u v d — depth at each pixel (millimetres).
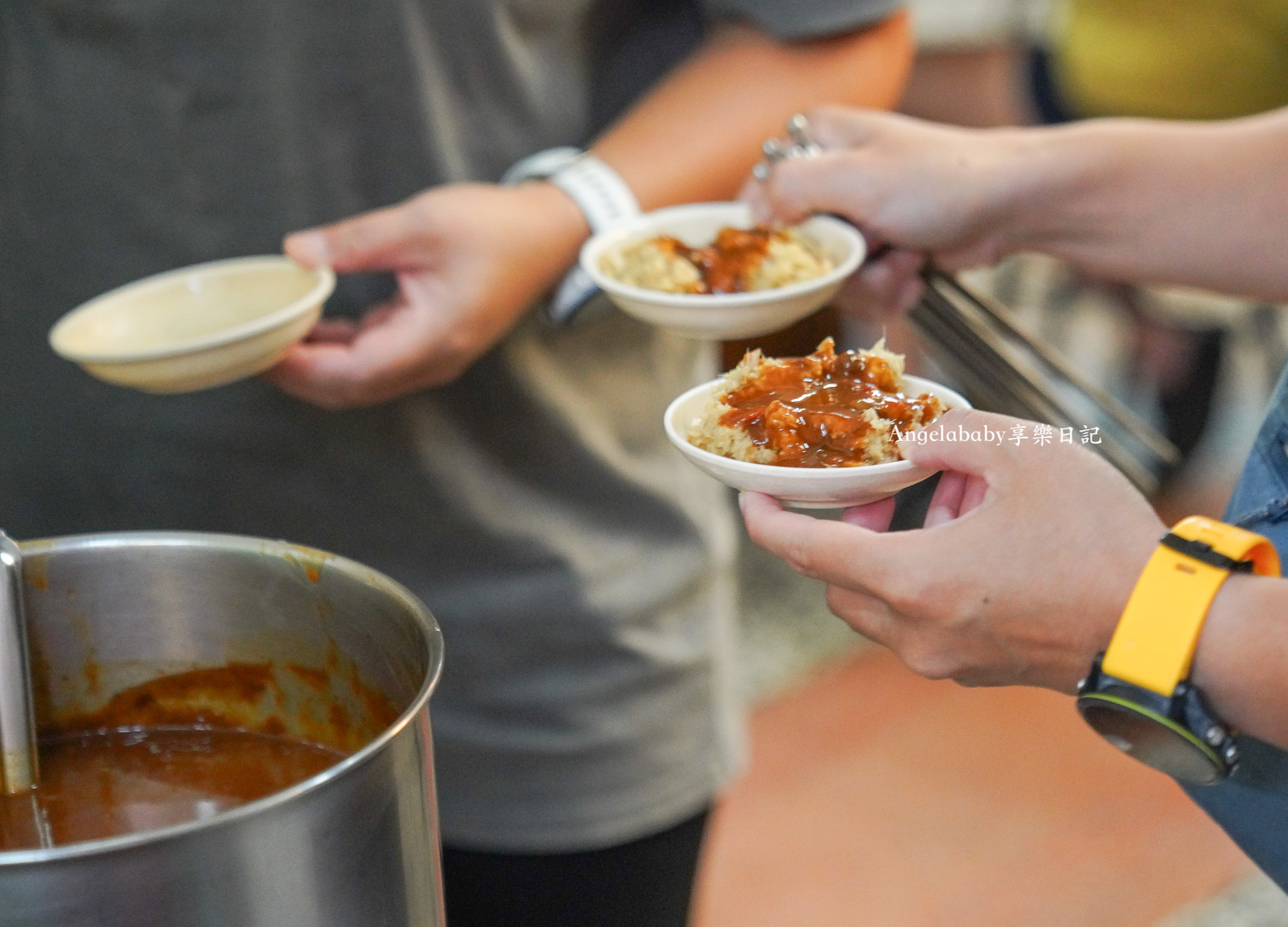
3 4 1019
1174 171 858
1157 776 1993
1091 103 2326
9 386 1125
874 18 1049
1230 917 1712
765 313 838
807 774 2018
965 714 2146
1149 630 580
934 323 946
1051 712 2148
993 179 889
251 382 1063
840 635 2311
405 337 949
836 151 966
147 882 448
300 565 656
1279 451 740
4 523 1170
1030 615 612
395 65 1016
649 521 1157
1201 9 2127
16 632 647
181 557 682
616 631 1129
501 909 1202
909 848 1868
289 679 705
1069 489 611
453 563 1122
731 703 1257
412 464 1082
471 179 1088
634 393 1146
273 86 1022
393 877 526
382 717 668
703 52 1108
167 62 1018
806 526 631
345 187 1062
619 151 1028
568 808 1146
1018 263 2268
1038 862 1834
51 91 1040
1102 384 2295
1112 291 2295
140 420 1094
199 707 728
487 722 1137
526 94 1074
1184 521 606
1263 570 604
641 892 1208
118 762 713
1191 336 2281
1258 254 847
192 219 1069
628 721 1147
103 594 688
